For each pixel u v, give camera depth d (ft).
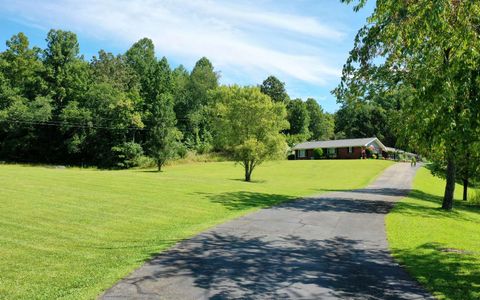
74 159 234.79
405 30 34.14
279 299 21.99
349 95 64.80
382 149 296.71
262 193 77.25
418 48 35.09
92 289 22.68
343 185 130.21
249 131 139.95
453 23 31.01
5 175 85.15
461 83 26.66
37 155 230.27
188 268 27.35
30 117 218.18
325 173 182.29
